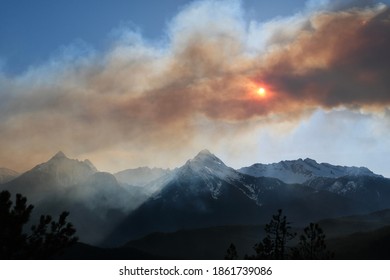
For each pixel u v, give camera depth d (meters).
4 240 37.38
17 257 38.06
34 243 38.91
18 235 37.59
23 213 38.66
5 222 37.25
